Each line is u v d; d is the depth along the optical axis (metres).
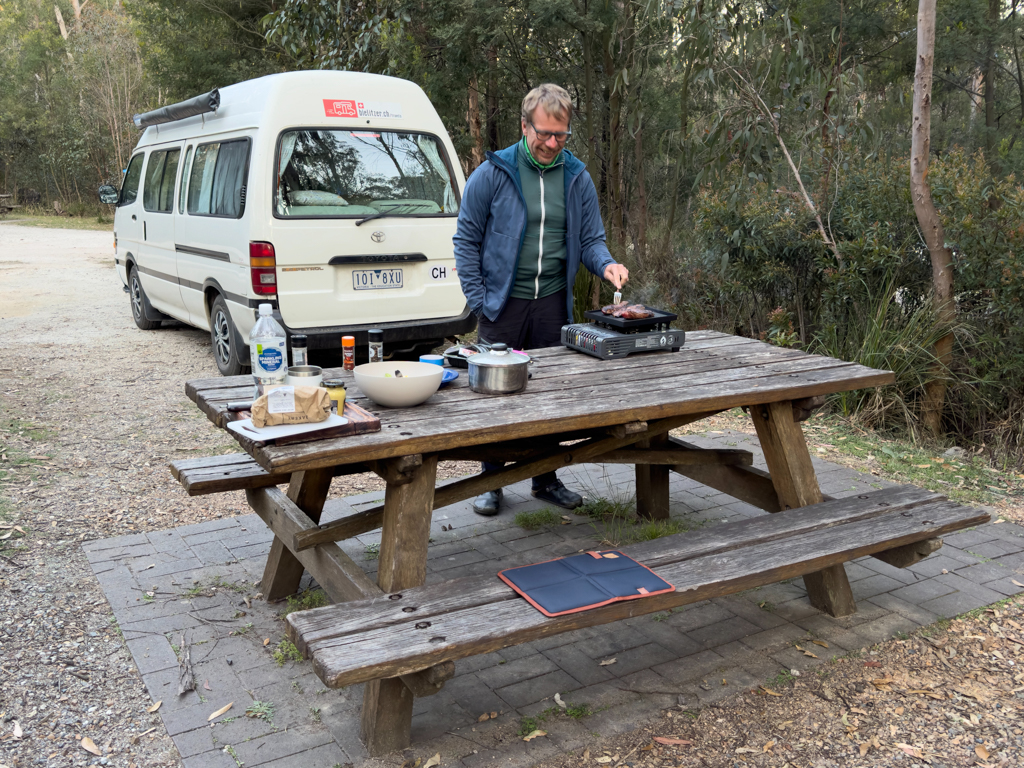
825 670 2.64
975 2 9.12
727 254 6.19
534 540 3.66
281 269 5.57
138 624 2.87
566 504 4.04
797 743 2.29
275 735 2.29
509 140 12.48
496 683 2.57
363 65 8.80
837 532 2.62
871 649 2.77
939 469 4.65
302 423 2.15
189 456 4.76
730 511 4.02
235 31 15.20
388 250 5.91
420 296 6.11
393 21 8.89
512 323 3.65
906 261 5.52
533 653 2.75
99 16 29.69
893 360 5.25
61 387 6.25
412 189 6.15
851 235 5.79
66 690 2.49
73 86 30.12
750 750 2.26
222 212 6.07
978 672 2.65
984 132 9.39
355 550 3.53
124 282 9.12
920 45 4.86
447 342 7.43
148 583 3.19
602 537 3.68
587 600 2.10
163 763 2.19
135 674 2.59
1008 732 2.35
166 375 6.70
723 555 2.43
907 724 2.38
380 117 6.04
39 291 11.64
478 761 2.19
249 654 2.70
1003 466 4.70
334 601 2.52
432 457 2.36
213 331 6.63
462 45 9.41
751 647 2.78
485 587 2.20
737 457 3.44
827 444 5.07
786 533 2.60
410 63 9.64
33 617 2.91
